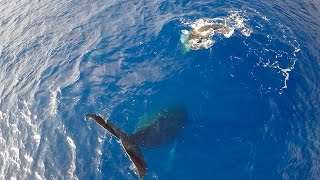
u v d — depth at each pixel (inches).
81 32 1057.5
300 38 973.8
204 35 936.3
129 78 865.5
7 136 805.9
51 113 824.3
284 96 807.7
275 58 892.6
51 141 768.3
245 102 792.9
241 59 879.7
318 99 813.9
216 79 837.8
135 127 749.9
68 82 892.0
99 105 813.2
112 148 725.9
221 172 681.6
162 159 694.5
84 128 773.9
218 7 1067.3
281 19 1041.5
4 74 983.6
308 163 700.7
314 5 1165.7
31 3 1269.7
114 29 1032.2
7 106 876.6
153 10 1081.4
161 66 880.9
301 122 764.6
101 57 939.3
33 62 992.9
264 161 697.6
